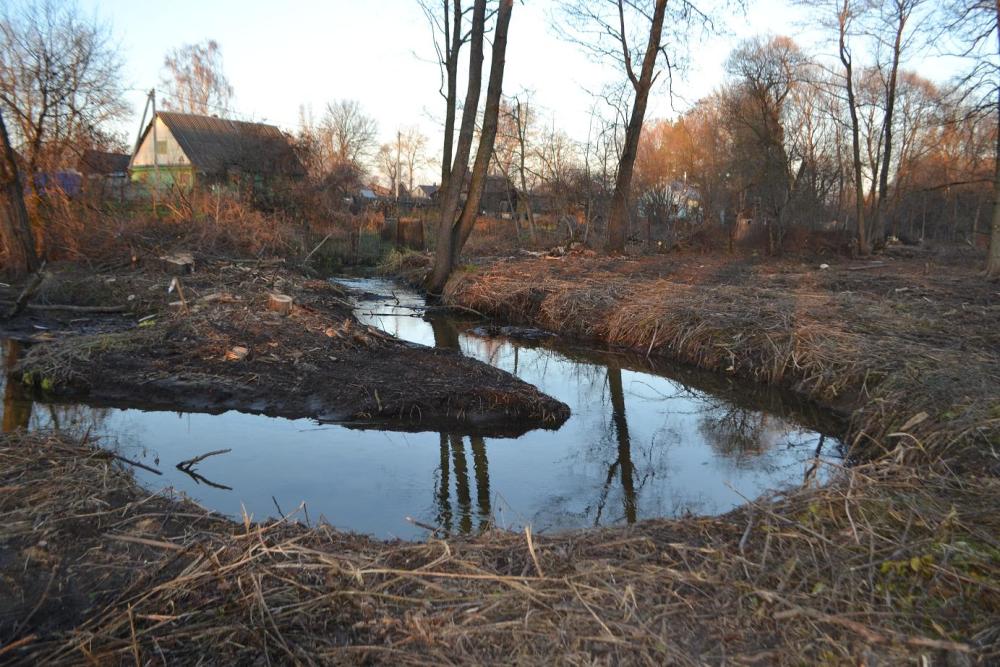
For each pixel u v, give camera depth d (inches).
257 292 488.1
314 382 308.2
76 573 137.5
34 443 201.9
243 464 237.8
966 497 161.9
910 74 1224.8
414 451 256.2
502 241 1028.5
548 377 378.9
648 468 249.3
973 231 1346.0
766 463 254.5
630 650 110.7
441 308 593.9
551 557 141.6
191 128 1360.7
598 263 701.9
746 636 114.6
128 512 165.9
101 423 270.8
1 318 436.1
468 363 349.4
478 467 245.1
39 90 585.0
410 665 108.9
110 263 571.2
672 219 1082.7
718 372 374.6
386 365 337.1
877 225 1045.2
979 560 128.6
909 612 117.3
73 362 319.0
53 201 592.4
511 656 109.9
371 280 808.3
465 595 127.2
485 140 639.1
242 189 967.0
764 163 1029.2
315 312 425.4
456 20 713.0
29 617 122.9
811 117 1238.3
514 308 547.2
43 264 485.1
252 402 294.4
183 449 249.0
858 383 298.7
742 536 150.6
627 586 126.1
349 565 136.9
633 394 345.7
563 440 275.6
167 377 307.9
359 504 211.6
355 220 1118.4
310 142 1111.0
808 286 539.5
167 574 134.7
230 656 112.5
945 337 341.1
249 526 155.8
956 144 968.9
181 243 624.1
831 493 164.6
